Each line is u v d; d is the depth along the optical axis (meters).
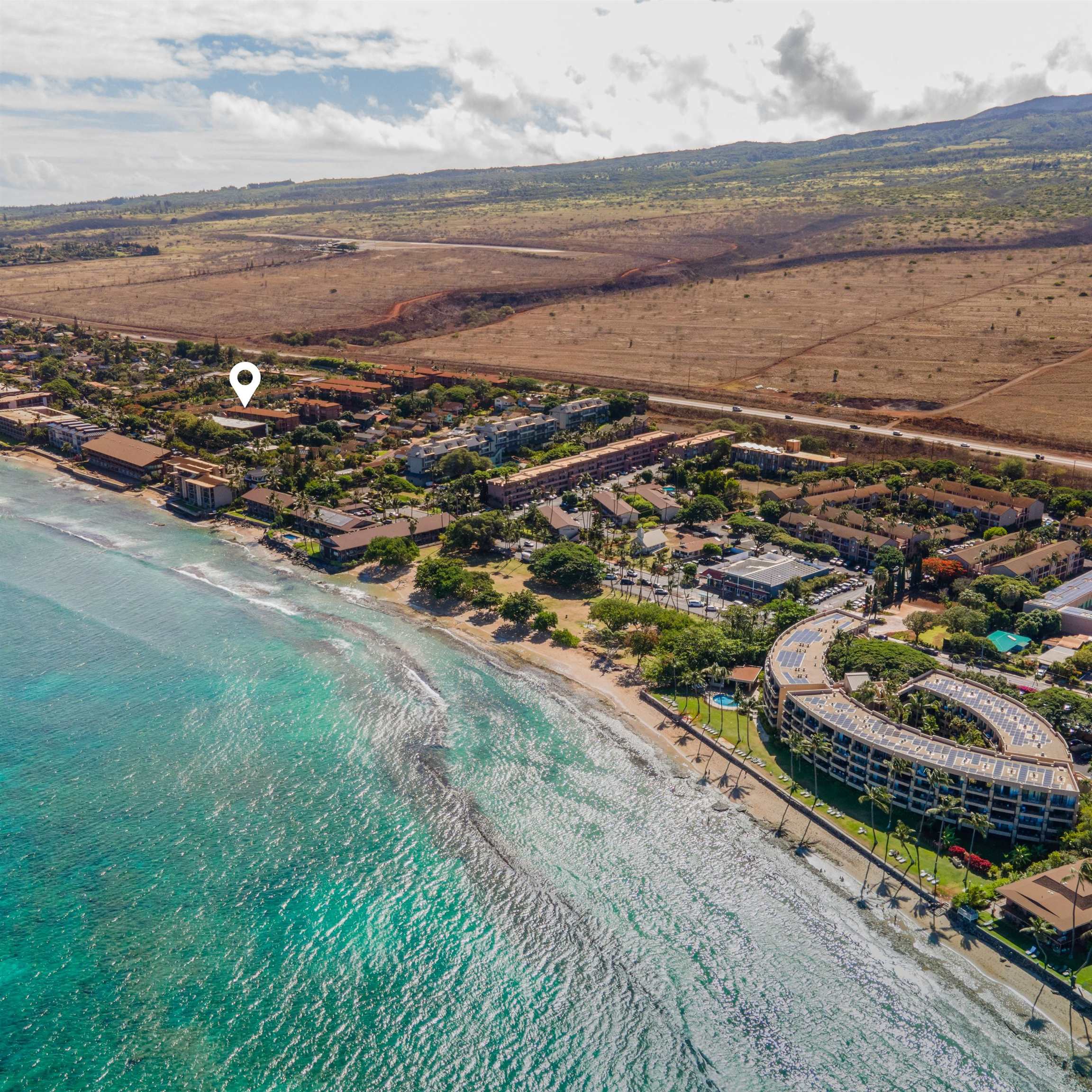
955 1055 136.38
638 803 190.75
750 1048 138.25
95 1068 132.50
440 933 157.50
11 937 153.75
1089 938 151.75
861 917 161.00
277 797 190.38
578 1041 139.00
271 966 150.25
